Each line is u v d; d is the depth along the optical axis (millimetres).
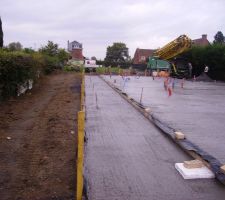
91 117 12336
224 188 6168
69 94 19297
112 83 28234
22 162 7168
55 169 6762
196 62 42844
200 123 11961
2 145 8344
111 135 9766
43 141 8727
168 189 6109
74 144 8516
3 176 6406
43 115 12352
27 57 18250
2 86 14523
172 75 42688
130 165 7289
